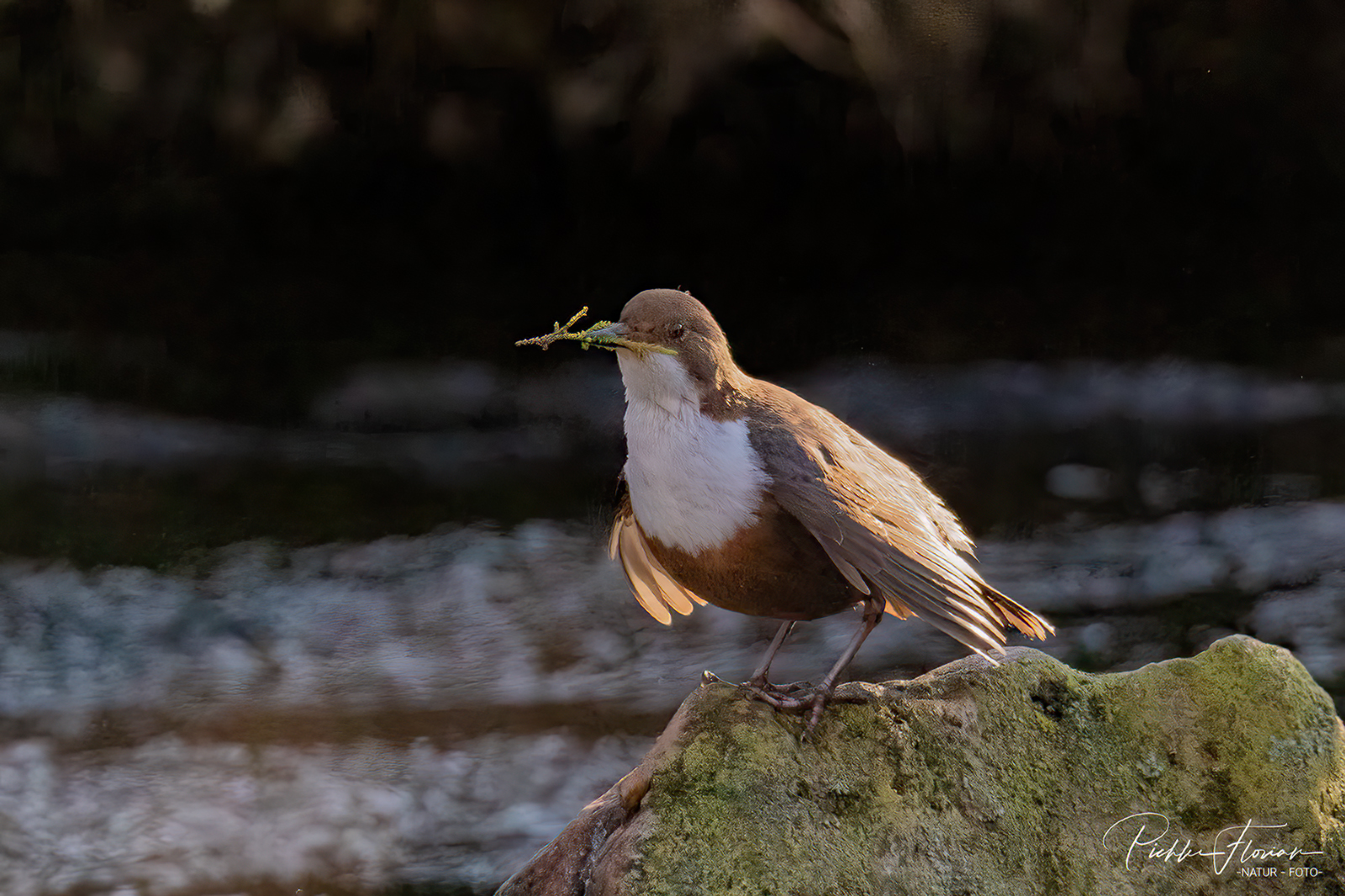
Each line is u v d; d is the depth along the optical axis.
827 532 4.15
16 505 12.66
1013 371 18.73
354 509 13.04
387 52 17.44
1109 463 14.67
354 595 10.91
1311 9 17.98
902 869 4.13
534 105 18.22
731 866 3.98
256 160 18.42
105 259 18.88
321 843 7.07
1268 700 4.70
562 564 11.70
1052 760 4.55
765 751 4.21
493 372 18.22
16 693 8.88
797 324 20.12
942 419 16.84
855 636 4.47
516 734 8.41
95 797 7.50
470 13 17.02
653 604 5.41
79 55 17.41
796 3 17.14
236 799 7.53
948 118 18.41
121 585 10.88
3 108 17.77
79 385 16.52
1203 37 18.19
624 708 8.87
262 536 12.20
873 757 4.31
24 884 6.60
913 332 19.86
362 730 8.45
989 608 4.18
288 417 16.22
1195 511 12.88
